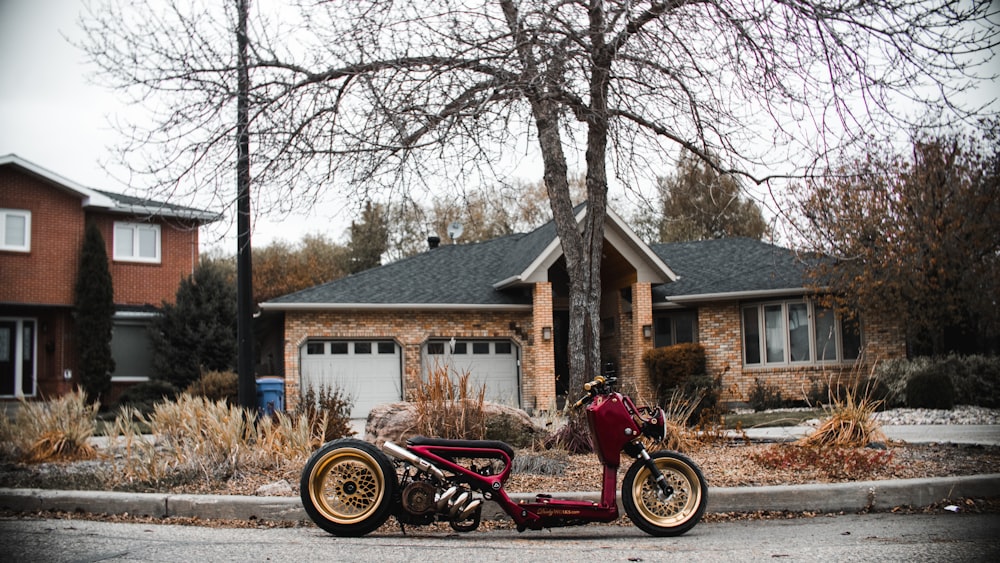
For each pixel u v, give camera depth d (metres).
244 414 11.91
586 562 5.93
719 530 7.43
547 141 11.78
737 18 10.41
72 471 10.91
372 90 10.81
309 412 13.17
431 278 27.44
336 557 6.10
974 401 20.05
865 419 11.56
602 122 11.25
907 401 19.52
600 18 10.91
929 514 8.09
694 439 12.07
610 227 25.33
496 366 26.41
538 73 10.53
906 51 10.21
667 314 27.48
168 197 11.39
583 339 11.77
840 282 22.67
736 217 30.81
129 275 29.67
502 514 7.96
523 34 10.68
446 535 7.21
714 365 25.52
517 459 9.91
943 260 21.03
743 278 25.86
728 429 14.79
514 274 26.12
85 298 27.22
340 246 50.03
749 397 24.41
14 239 27.34
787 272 25.27
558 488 8.85
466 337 26.11
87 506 8.58
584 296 11.83
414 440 7.06
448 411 10.98
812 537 6.94
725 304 25.56
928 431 14.54
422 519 6.96
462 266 28.70
